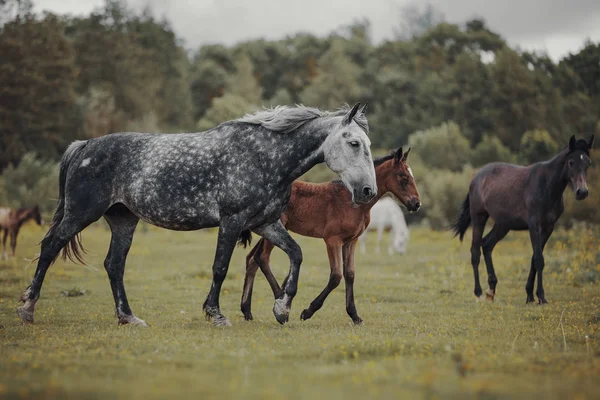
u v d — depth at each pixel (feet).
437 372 19.29
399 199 35.73
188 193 32.32
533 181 44.65
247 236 36.22
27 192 159.22
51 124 216.95
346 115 31.99
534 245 44.04
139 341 26.32
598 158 116.88
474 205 49.42
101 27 274.36
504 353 23.39
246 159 32.07
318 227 35.50
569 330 30.27
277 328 31.65
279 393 17.01
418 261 75.15
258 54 336.29
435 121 236.63
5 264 68.90
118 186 33.50
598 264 58.08
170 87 291.58
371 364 20.83
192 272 61.52
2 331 29.94
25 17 229.04
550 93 237.45
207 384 18.25
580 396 16.76
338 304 43.32
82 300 44.73
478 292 47.11
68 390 17.07
